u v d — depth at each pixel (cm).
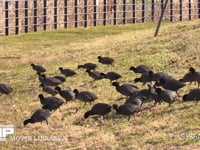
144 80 4159
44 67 5388
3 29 8406
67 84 4494
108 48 5953
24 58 6009
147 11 9556
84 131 3341
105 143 3100
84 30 8262
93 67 4825
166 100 3538
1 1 8544
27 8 8325
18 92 4453
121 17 9262
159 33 6375
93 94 3788
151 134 3162
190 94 3494
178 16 9631
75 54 5931
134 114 3534
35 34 7931
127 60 5200
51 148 3116
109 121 3469
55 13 8625
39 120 3444
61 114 3672
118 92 4034
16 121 3644
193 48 5259
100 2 9438
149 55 5272
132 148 2973
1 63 5803
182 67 4828
